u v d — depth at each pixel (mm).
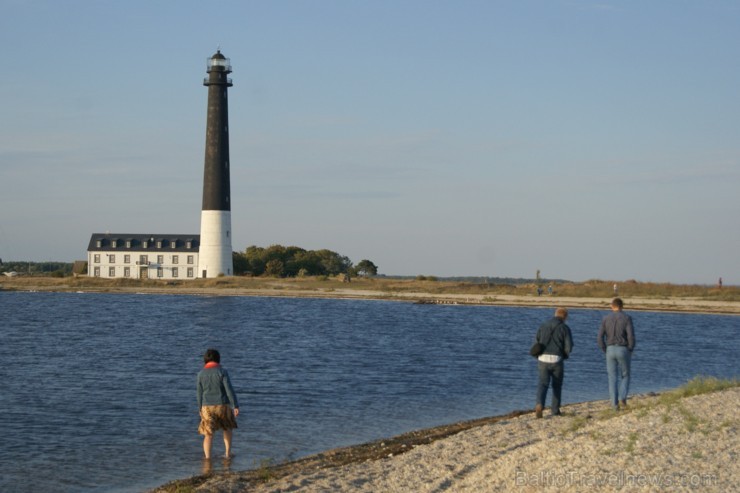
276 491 16703
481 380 37094
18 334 65250
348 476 17547
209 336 62875
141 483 19312
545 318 85562
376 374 39250
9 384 35938
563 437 18500
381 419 27250
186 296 133250
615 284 124125
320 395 32594
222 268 146500
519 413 26594
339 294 131000
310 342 57438
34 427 26172
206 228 143875
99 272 169000
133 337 62375
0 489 18969
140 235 171625
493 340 59031
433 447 20359
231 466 20734
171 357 47719
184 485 18078
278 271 177125
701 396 23062
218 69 138750
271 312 95312
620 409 22609
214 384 20891
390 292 134125
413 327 72438
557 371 23312
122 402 31094
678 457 15367
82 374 39562
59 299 125875
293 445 23156
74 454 22312
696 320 81625
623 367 22594
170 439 24234
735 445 16281
